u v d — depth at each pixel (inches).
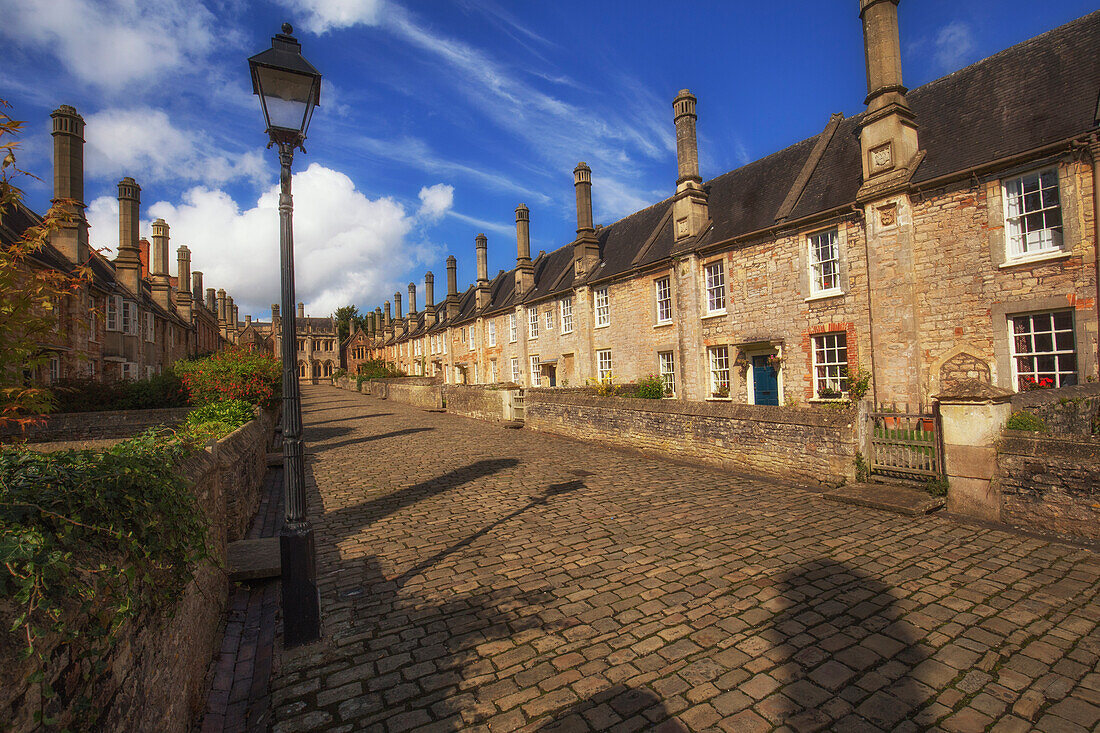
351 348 3206.2
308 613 162.7
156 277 1304.1
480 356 1382.9
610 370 886.4
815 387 559.2
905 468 295.6
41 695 63.9
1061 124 400.2
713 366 689.6
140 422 576.7
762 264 612.7
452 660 149.9
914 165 485.4
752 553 219.6
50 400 110.0
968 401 261.4
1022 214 413.4
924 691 128.8
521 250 1197.1
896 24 496.1
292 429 167.6
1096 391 339.0
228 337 2442.2
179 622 120.9
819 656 144.5
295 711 130.3
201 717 131.3
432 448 534.3
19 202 100.7
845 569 200.1
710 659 144.9
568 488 344.2
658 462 429.7
